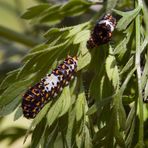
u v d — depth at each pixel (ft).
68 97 0.76
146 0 0.93
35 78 0.77
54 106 0.75
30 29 1.24
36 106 0.74
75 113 0.76
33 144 0.76
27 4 1.49
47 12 0.94
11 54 1.21
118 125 0.74
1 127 1.09
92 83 0.77
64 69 0.76
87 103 0.78
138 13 0.80
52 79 0.75
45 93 0.74
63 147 0.76
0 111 0.76
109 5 0.84
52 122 0.75
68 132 0.75
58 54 0.78
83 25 0.81
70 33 0.79
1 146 1.23
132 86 0.81
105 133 0.74
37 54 0.77
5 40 1.23
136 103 0.75
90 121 0.76
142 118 0.75
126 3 0.95
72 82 0.77
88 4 0.95
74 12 0.95
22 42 1.13
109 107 0.75
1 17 1.64
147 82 0.75
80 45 0.78
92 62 0.78
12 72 0.77
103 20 0.78
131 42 0.79
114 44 0.80
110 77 0.77
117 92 0.75
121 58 0.78
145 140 0.87
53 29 0.78
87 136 0.75
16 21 1.63
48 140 0.76
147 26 0.80
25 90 0.76
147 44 0.78
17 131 1.07
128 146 0.74
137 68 0.76
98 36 0.77
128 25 0.79
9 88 0.76
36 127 0.76
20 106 0.76
